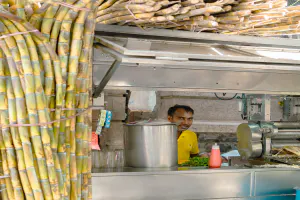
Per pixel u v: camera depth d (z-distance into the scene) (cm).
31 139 149
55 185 152
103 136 434
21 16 146
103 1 291
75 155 165
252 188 339
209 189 327
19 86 145
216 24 282
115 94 468
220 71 366
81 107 165
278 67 268
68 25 154
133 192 308
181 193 320
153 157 332
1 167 149
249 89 377
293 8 292
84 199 170
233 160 384
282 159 362
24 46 144
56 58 152
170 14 264
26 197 150
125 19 275
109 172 305
